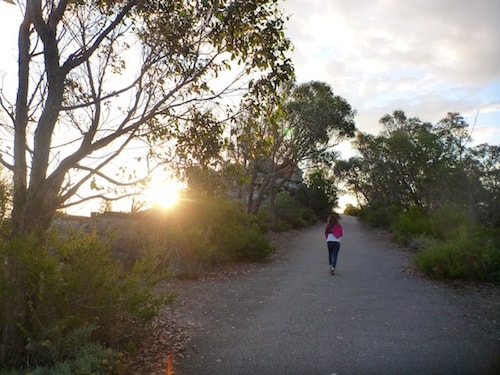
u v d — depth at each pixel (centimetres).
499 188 2525
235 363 541
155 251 607
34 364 463
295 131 2873
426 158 3091
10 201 490
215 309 830
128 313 562
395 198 4722
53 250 546
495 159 2564
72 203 518
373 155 4047
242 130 624
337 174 6053
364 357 559
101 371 457
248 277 1210
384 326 704
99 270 517
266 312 806
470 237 1434
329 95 2906
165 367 524
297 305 862
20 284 468
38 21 510
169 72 629
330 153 3105
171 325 710
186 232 1216
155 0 605
